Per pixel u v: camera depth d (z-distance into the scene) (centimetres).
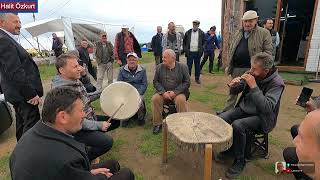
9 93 281
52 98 152
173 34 707
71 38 1370
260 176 287
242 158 289
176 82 400
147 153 340
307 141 76
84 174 147
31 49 1691
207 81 739
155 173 300
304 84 652
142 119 426
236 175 285
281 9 732
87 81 409
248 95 308
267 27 591
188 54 696
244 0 757
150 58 1489
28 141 145
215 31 823
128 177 208
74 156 145
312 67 716
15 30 282
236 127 280
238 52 406
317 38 693
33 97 283
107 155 338
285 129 403
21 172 137
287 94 577
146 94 607
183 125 270
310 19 770
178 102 380
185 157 330
